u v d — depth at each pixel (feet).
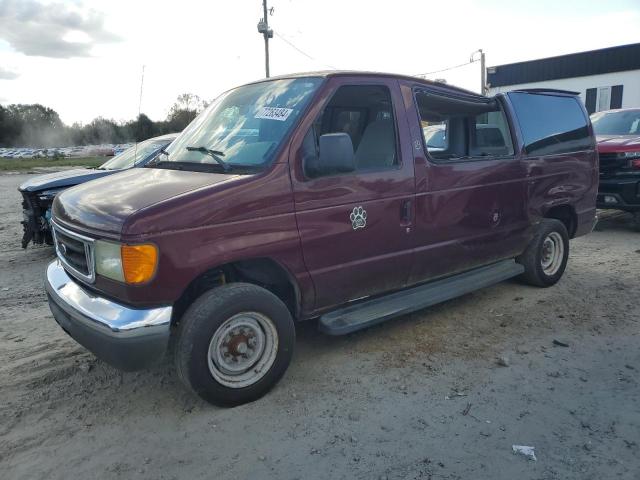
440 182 14.24
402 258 13.71
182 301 11.55
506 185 16.16
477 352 13.93
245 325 11.30
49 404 11.77
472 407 11.35
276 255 11.41
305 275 11.96
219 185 10.79
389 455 9.82
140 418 11.19
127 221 9.86
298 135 11.75
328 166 11.41
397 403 11.54
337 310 13.16
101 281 10.57
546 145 17.72
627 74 81.71
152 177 12.32
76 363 13.67
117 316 10.11
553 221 18.35
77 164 118.73
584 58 85.97
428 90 14.55
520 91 17.49
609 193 27.40
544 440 10.19
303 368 13.17
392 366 13.21
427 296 14.51
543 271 18.42
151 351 10.19
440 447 10.03
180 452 10.05
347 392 12.03
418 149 13.80
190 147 13.43
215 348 10.93
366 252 12.92
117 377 12.92
